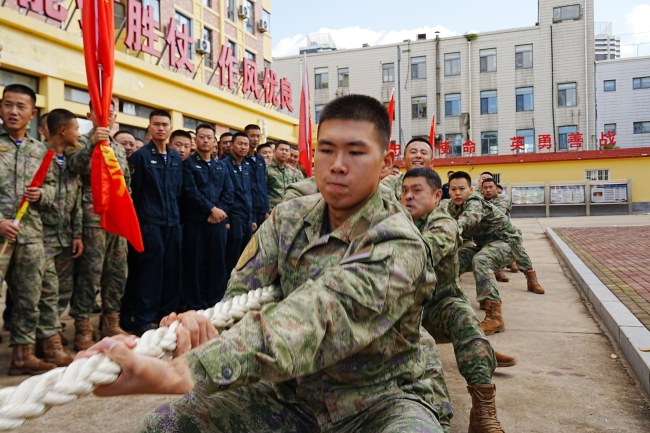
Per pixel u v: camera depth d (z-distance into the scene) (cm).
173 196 482
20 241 343
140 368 95
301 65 3303
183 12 1658
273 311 116
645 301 515
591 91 2911
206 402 142
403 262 132
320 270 146
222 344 108
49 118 398
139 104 1168
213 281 545
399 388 150
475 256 471
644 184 2253
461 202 469
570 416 288
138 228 365
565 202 2297
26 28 841
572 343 425
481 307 486
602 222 1709
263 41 2239
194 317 119
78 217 402
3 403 81
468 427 276
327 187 143
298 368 113
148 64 1148
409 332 149
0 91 827
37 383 85
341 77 3244
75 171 391
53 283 376
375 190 149
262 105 1761
